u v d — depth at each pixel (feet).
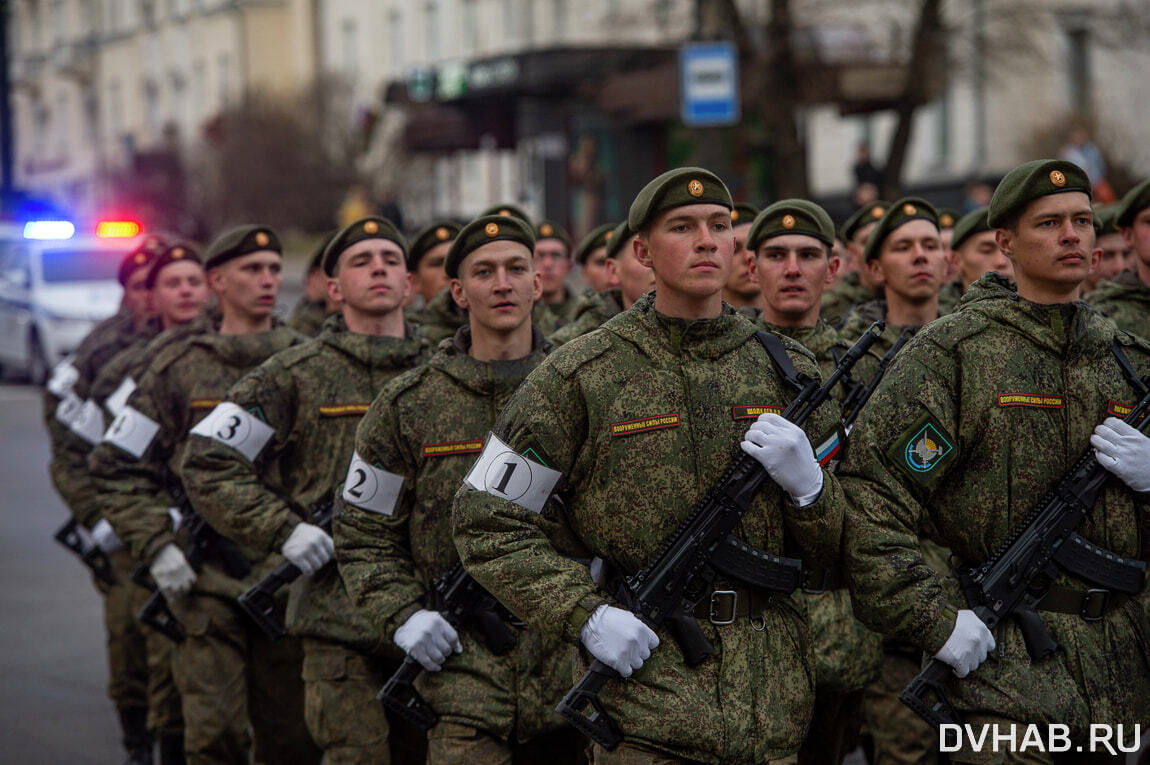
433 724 22.85
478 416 23.30
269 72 220.84
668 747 18.57
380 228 26.89
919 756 26.50
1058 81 123.44
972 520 20.18
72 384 35.91
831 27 96.53
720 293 19.72
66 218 101.76
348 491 23.34
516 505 19.19
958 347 20.24
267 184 161.58
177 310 35.76
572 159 112.16
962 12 103.50
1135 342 20.58
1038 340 20.15
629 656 18.33
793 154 93.97
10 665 40.32
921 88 95.76
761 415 18.95
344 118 163.94
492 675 22.59
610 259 31.19
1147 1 116.06
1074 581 19.97
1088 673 19.83
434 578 23.16
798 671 19.52
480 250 23.27
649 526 18.95
